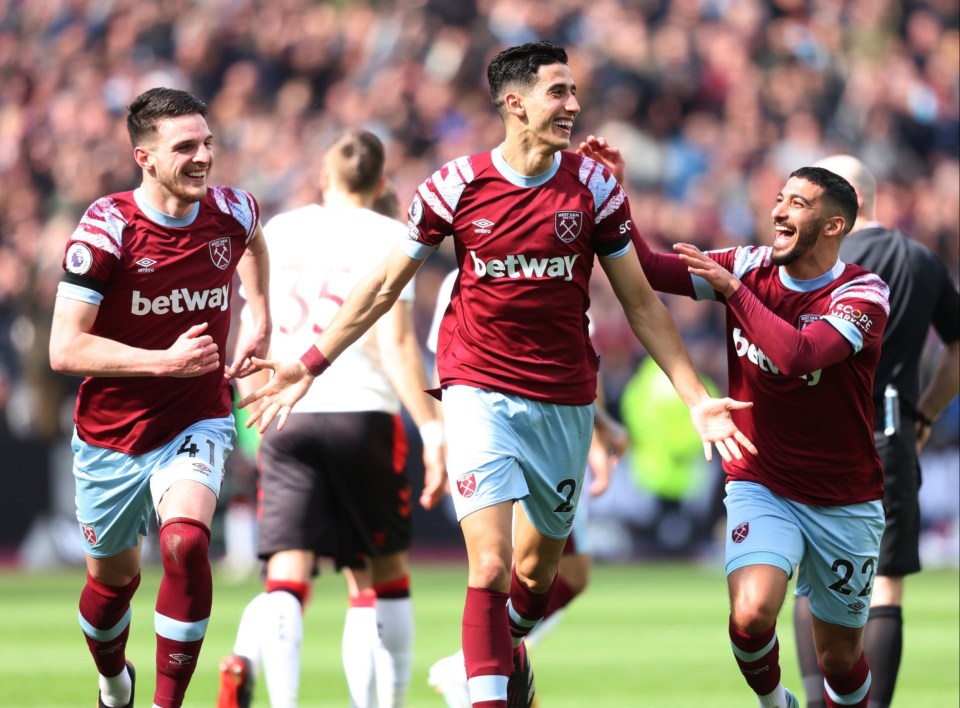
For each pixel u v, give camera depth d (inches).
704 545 1989.4
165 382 633.6
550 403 605.3
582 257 598.9
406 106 2395.4
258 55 2496.3
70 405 1982.0
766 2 2674.7
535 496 617.3
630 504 1987.0
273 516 744.3
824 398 619.8
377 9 2568.9
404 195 2242.9
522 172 589.9
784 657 1046.4
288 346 758.5
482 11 2522.1
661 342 621.3
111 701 693.3
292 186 2300.7
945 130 2593.5
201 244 631.2
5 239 2272.4
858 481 629.0
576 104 583.5
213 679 936.9
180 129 610.2
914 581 1713.8
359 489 751.1
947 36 2760.8
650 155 2385.6
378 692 765.3
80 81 2434.8
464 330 609.9
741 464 638.5
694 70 2495.1
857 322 608.7
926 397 769.6
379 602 765.3
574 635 1197.7
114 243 616.1
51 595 1524.4
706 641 1155.3
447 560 1951.3
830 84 2566.4
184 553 598.5
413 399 751.7
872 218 753.6
